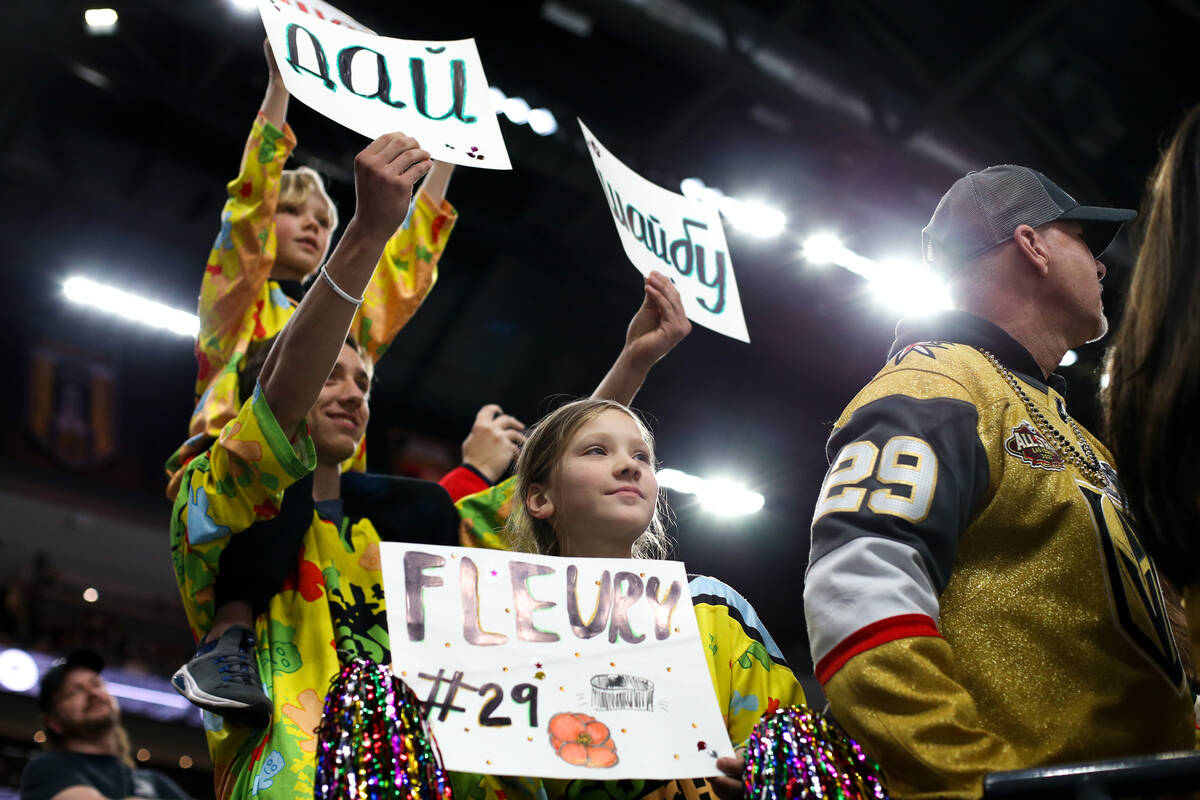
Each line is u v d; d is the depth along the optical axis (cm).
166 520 1803
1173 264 154
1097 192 1040
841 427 178
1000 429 175
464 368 1461
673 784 197
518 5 996
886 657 151
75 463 1714
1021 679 161
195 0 1064
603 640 183
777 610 1148
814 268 1138
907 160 1033
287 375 210
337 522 247
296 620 225
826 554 162
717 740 176
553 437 225
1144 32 959
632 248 288
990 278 202
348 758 158
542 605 184
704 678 183
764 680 212
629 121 1088
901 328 206
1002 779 127
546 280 1341
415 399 1495
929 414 171
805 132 1045
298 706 208
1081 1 938
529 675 176
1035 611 164
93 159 1242
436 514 260
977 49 987
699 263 306
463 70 240
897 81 1027
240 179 310
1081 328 202
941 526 161
